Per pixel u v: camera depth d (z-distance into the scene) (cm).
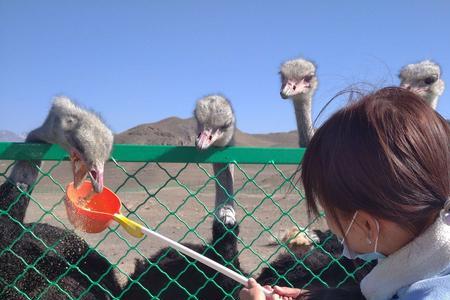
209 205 650
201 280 235
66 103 202
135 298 235
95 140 185
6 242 203
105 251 392
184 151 170
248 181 183
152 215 568
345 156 82
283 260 249
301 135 418
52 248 188
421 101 86
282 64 422
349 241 87
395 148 80
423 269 82
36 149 166
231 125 263
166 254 228
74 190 158
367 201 80
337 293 102
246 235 464
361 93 89
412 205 79
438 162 81
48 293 203
